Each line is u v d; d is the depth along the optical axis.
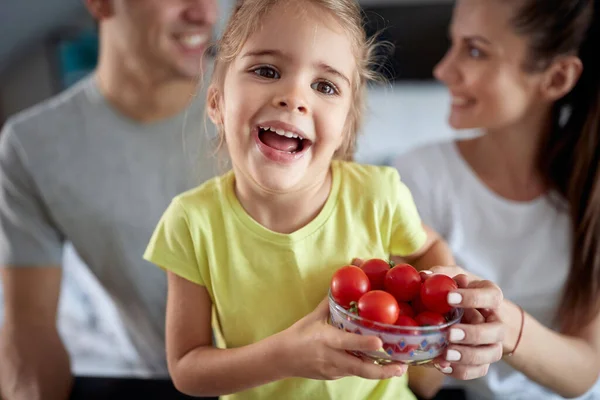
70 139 1.17
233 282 0.75
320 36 0.66
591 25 1.02
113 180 1.17
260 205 0.74
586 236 1.02
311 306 0.75
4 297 1.15
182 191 1.17
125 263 1.18
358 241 0.77
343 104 0.69
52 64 2.68
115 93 1.17
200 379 0.70
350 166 0.82
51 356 1.08
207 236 0.75
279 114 0.64
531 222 1.11
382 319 0.58
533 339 0.83
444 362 0.62
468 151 1.19
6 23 2.24
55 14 2.47
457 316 0.64
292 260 0.74
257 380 0.66
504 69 1.01
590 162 1.05
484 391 1.08
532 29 0.97
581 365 0.92
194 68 1.14
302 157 0.66
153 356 1.28
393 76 0.94
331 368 0.60
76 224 1.17
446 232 1.14
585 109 1.07
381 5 2.60
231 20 0.75
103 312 1.60
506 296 1.09
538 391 1.07
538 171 1.13
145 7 1.05
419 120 3.02
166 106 1.18
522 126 1.09
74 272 2.04
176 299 0.77
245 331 0.75
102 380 1.09
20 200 1.17
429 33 2.62
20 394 1.00
